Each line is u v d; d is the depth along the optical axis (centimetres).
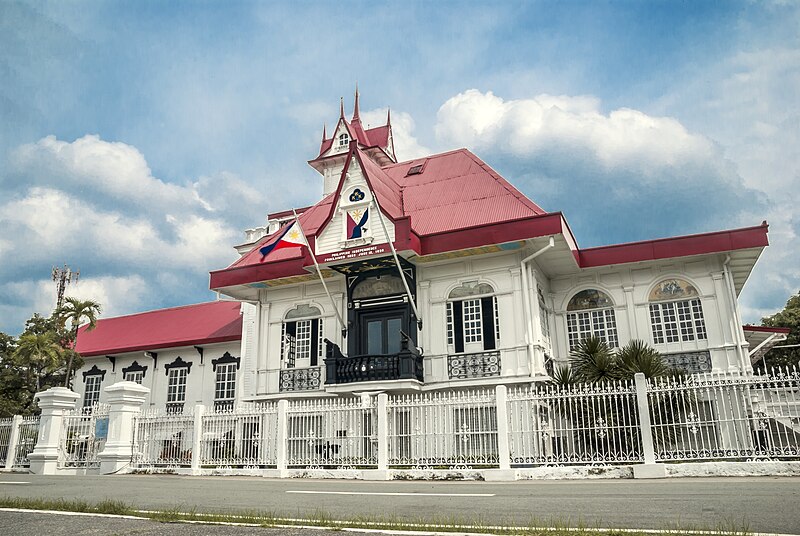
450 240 2192
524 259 2162
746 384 1358
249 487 1295
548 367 2258
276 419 1805
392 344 2352
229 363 3119
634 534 626
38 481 1497
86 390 3447
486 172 2594
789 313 3922
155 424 1892
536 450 1638
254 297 2705
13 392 3444
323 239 2384
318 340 2508
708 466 1290
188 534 684
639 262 2306
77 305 3297
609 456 1431
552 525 703
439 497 1016
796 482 1080
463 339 2248
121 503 936
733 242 2152
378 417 1602
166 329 3459
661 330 2284
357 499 1017
